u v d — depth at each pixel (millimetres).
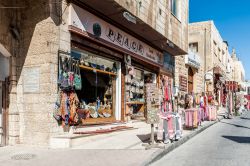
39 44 9008
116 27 12281
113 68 12789
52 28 8914
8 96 9289
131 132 11445
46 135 8672
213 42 31266
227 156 7922
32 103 9008
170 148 8719
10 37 9219
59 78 8992
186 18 18938
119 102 13102
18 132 9203
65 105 9070
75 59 10094
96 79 11664
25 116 9125
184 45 18391
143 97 15578
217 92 35094
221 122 19266
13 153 7875
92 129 10438
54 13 9031
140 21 12289
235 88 28438
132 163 6547
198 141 10719
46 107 8688
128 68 13406
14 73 9312
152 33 14055
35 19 9148
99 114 11820
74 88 9523
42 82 8836
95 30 10812
